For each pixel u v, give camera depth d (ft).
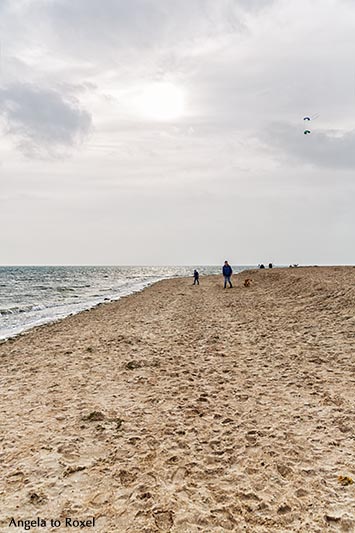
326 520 11.35
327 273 96.84
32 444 16.87
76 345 38.70
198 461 15.14
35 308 81.30
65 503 12.58
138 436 17.47
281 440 16.53
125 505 12.42
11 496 12.99
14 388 25.26
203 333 41.39
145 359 31.45
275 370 26.84
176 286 135.03
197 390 23.59
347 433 16.85
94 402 22.09
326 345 32.24
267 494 12.82
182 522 11.52
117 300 92.99
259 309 57.57
